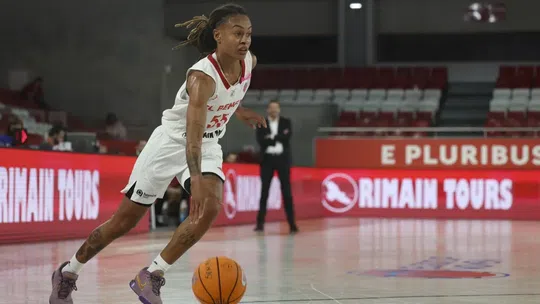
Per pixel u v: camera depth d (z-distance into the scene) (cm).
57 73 1756
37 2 1753
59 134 1108
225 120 394
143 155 399
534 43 2266
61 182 960
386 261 711
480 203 1644
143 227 1134
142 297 382
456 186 1659
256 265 669
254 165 1429
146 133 1753
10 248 834
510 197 1627
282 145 1149
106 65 1780
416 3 2220
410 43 2320
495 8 2178
